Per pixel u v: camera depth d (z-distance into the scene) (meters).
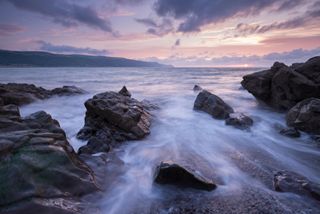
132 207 5.77
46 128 7.95
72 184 5.82
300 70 16.03
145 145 10.43
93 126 11.77
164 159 8.85
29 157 5.77
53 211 4.95
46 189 5.36
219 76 64.69
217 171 7.74
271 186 6.67
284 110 16.11
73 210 5.18
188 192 6.34
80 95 26.27
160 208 5.71
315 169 7.93
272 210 5.47
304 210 5.43
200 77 60.62
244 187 6.62
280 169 7.89
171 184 6.54
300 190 6.02
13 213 4.66
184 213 5.47
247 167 8.08
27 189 5.12
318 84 14.39
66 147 6.84
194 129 12.82
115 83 44.47
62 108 19.83
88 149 9.04
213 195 6.20
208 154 9.34
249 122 13.21
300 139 10.88
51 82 47.66
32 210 4.80
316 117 11.21
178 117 15.41
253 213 5.38
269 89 17.75
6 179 5.14
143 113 13.92
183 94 26.16
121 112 11.68
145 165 8.38
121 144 10.45
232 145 10.37
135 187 6.73
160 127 13.25
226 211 5.49
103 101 12.43
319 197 5.70
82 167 6.62
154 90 31.23
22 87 24.56
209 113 15.33
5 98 19.64
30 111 18.77
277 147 10.05
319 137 10.52
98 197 5.93
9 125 7.51
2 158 5.50
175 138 11.38
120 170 7.76
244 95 23.97
